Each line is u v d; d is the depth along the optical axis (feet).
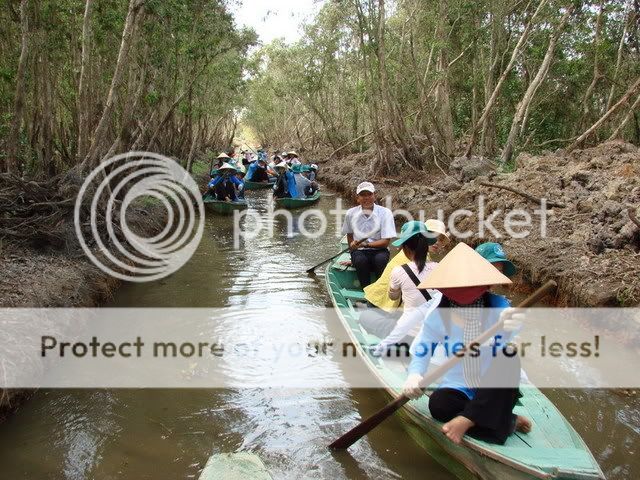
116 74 31.07
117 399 17.01
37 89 33.65
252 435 15.37
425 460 14.20
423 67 70.23
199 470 13.85
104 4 38.14
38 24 32.89
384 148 61.41
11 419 15.72
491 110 57.26
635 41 60.39
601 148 44.19
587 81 66.18
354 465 14.03
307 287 28.17
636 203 29.14
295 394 17.57
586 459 11.42
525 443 12.17
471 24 60.39
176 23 45.65
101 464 14.02
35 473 13.64
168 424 15.81
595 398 16.90
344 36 93.25
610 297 21.31
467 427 12.00
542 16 52.80
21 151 33.86
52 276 22.67
